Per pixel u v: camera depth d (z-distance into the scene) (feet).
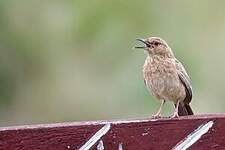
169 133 22.57
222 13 55.72
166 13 55.52
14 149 22.11
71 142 22.25
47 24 55.11
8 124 56.65
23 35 54.70
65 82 55.83
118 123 22.39
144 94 52.13
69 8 55.11
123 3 54.95
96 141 22.33
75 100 55.57
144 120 22.50
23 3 54.60
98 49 54.75
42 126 22.26
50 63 55.57
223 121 22.65
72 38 55.01
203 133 22.62
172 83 32.89
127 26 54.75
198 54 53.93
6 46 54.49
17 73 55.52
